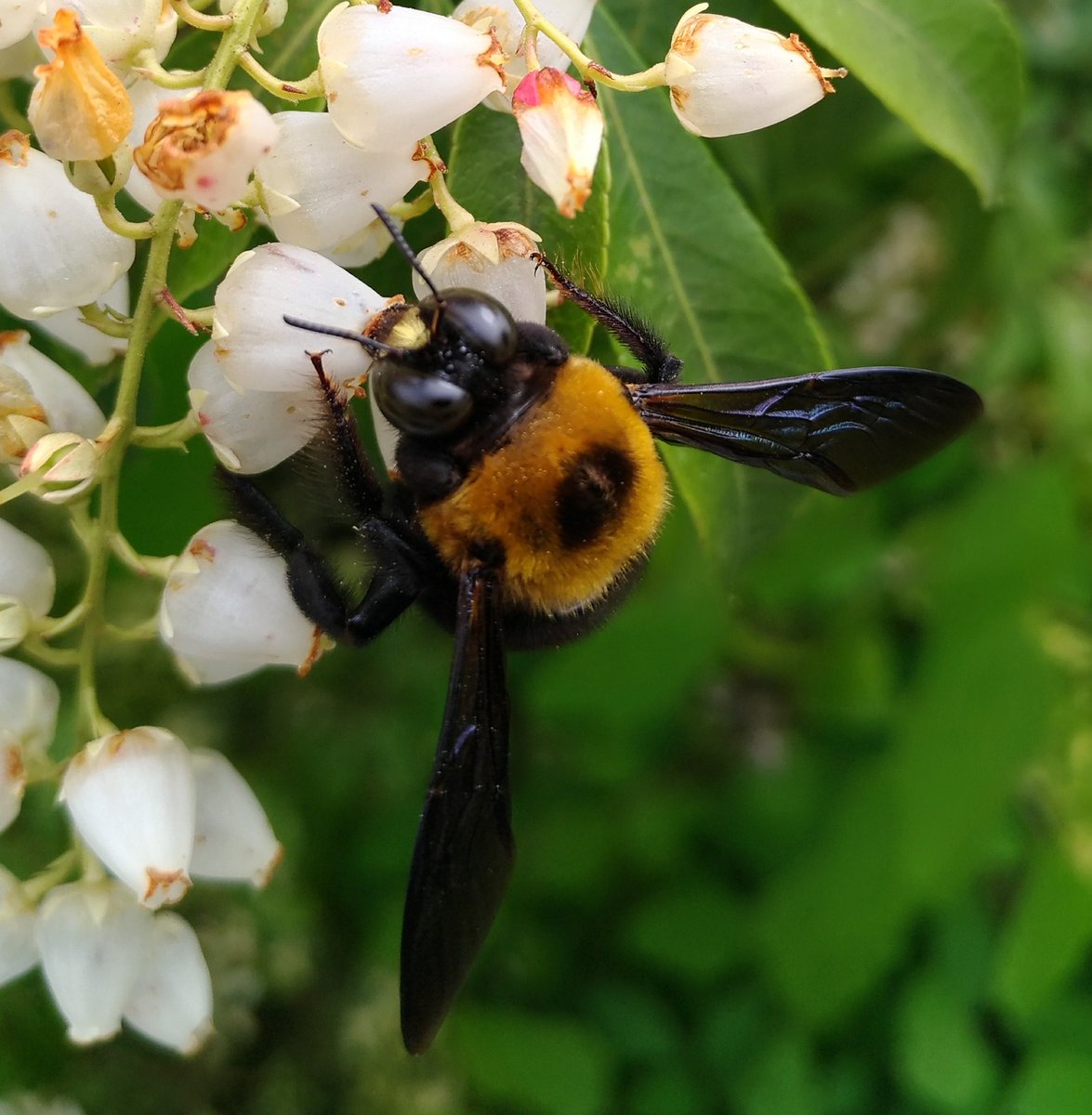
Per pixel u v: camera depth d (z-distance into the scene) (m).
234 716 0.16
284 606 0.06
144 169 0.05
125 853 0.05
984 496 0.12
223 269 0.06
